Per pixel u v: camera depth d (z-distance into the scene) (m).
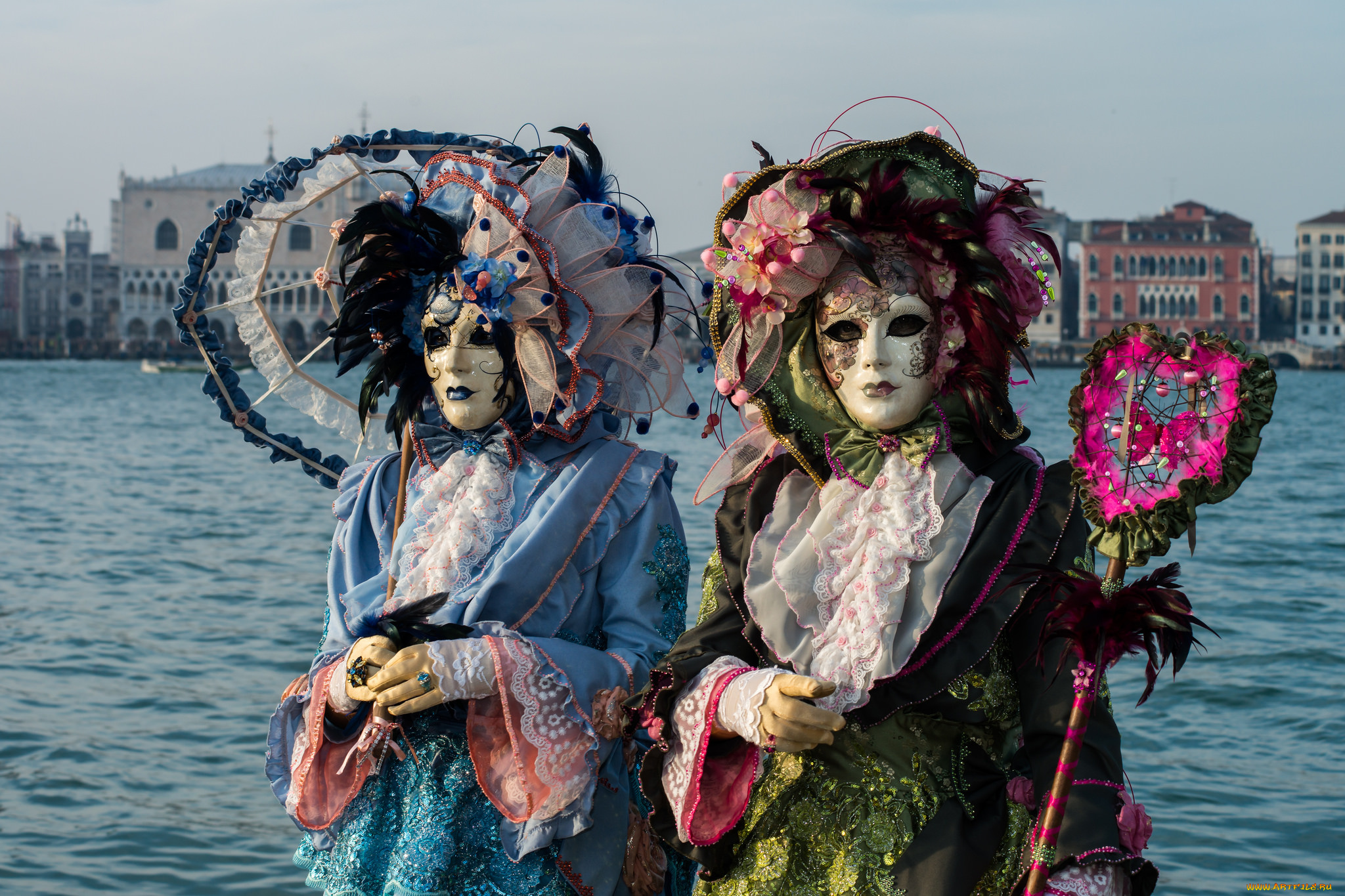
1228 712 7.81
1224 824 6.00
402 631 3.03
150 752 6.89
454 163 3.39
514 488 3.28
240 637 9.79
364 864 3.17
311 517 18.22
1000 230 2.73
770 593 2.76
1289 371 118.75
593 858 3.14
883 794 2.66
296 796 3.21
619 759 3.23
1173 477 2.30
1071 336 112.62
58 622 10.29
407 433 3.41
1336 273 121.44
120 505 19.42
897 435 2.77
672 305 3.45
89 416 45.28
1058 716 2.50
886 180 2.70
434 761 3.14
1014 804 2.65
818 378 2.86
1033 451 2.83
